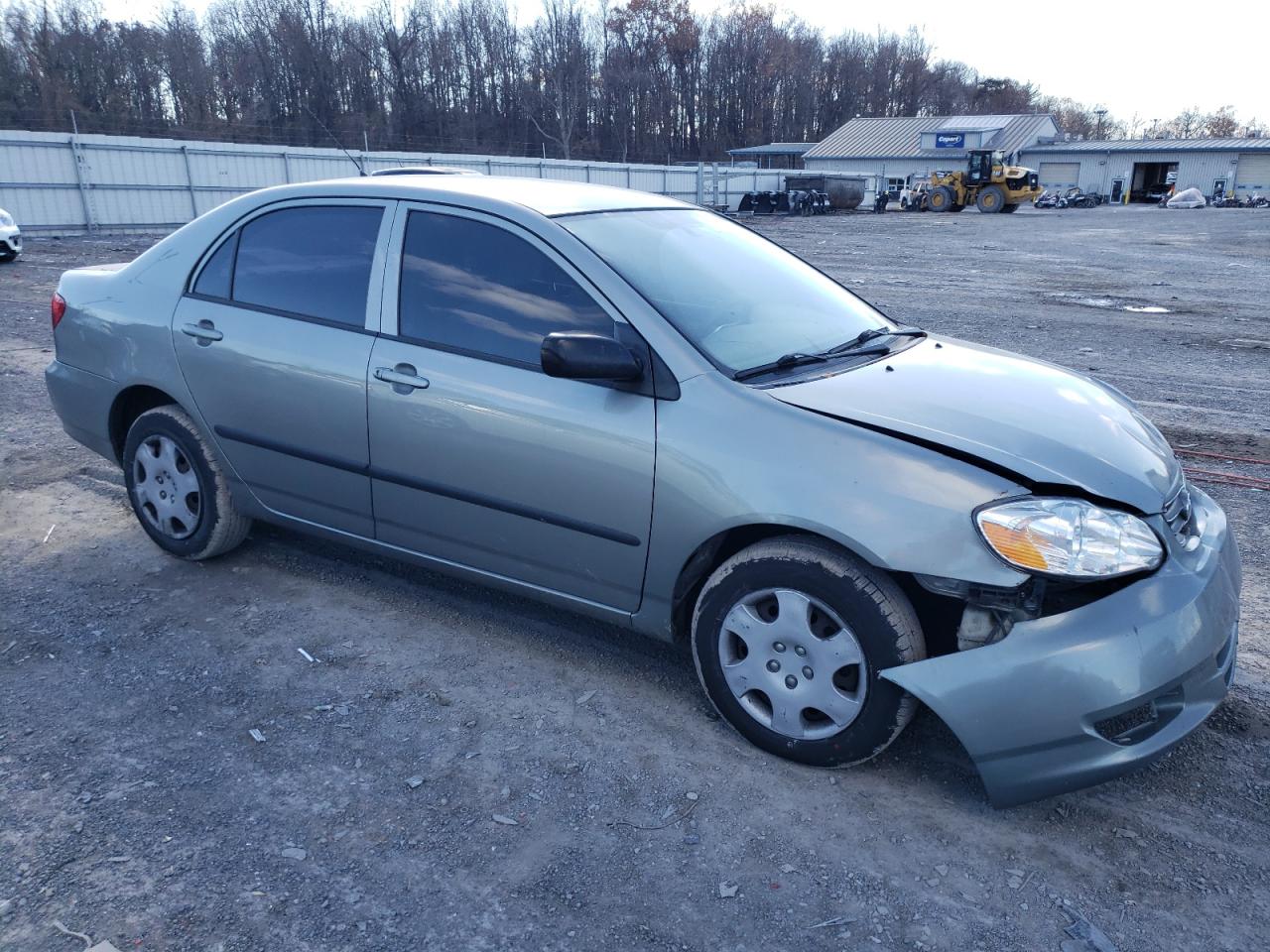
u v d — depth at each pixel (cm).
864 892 242
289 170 3272
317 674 340
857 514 263
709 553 299
